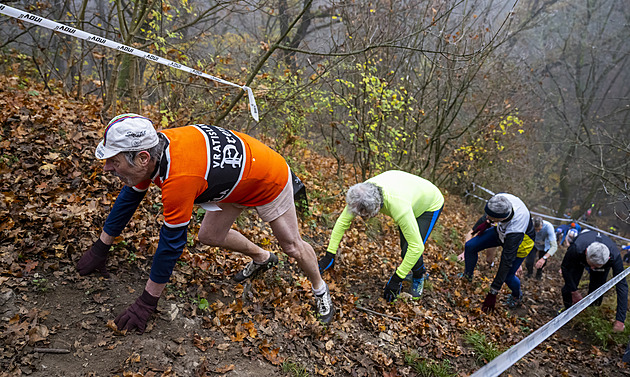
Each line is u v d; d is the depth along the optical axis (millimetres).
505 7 10125
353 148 7953
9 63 6398
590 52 19859
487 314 4871
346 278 4547
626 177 8227
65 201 3412
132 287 2928
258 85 5340
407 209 4055
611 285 4016
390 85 7309
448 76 8195
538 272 7977
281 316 3293
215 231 2891
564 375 4152
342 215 4156
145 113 5746
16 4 5613
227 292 3270
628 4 19734
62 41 5934
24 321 2367
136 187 2643
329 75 6391
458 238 8461
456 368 3637
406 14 7523
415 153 8977
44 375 2158
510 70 11508
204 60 5570
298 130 7012
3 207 2986
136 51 3082
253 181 2580
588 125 19312
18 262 2717
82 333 2461
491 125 9875
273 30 13125
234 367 2658
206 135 2406
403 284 4895
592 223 17703
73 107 4910
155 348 2531
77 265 2818
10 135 3773
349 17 6863
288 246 3000
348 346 3354
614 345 5000
